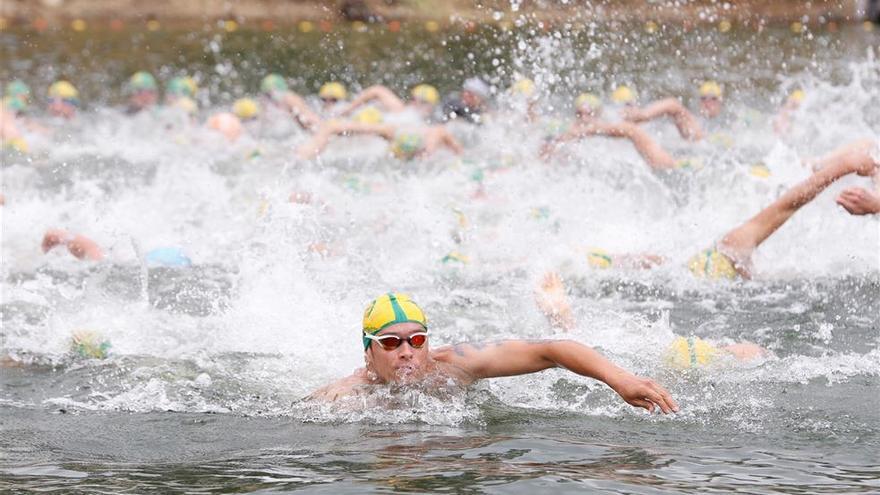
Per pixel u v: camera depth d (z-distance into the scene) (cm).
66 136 5297
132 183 4422
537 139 4941
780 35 8144
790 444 1880
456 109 5391
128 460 1866
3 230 3706
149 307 2903
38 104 6119
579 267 3262
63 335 2689
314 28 9169
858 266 3134
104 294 3030
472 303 2953
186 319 2797
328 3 9925
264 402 2223
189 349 2577
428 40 8350
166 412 2167
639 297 2970
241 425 2073
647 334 2611
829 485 1648
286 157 4828
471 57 7575
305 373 2414
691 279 3108
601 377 2003
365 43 8331
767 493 1609
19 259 3394
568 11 6956
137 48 8150
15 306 2930
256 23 9388
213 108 6188
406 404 2120
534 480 1677
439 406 2111
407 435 1962
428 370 2172
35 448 1945
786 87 6359
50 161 4781
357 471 1750
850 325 2670
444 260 3325
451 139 4803
